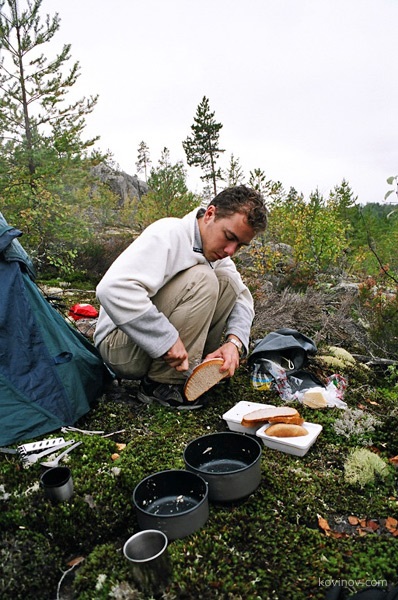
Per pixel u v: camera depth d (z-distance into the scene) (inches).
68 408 79.4
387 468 67.6
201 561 49.0
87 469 65.6
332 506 60.8
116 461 68.5
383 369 131.8
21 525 55.2
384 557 50.5
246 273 262.7
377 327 148.9
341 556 50.6
